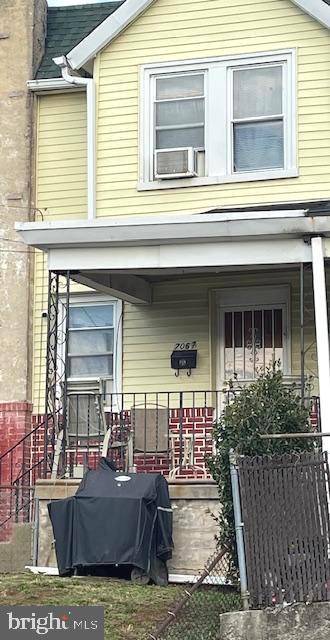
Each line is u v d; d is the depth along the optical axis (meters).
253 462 8.55
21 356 14.90
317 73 13.87
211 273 14.13
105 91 14.74
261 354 13.97
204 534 10.88
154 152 14.44
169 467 13.30
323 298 11.09
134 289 14.16
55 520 10.70
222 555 9.19
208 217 11.41
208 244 11.67
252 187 13.90
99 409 13.05
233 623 8.23
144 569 10.23
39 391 14.87
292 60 13.98
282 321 13.94
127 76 14.69
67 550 10.60
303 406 9.70
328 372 10.95
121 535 10.32
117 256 11.98
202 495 10.96
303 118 13.82
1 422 14.76
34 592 9.56
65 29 16.48
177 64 14.47
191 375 14.23
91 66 14.98
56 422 12.91
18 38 15.78
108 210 14.47
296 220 11.15
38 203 15.38
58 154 15.45
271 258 11.43
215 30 14.38
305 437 9.05
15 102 15.60
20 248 15.20
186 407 14.09
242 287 14.12
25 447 14.59
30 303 15.09
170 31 14.57
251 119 14.09
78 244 12.05
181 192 14.20
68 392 14.44
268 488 8.53
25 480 14.31
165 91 14.55
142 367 14.50
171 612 8.70
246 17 14.27
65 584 9.99
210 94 14.30
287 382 12.58
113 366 14.70
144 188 14.35
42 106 15.68
